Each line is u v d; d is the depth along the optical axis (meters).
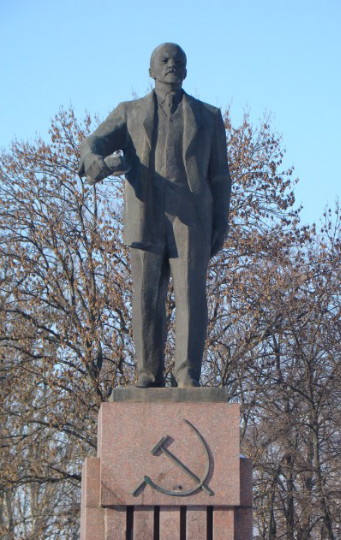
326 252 22.92
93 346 21.02
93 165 7.71
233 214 22.34
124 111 8.30
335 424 22.00
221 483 7.33
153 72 8.33
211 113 8.38
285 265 22.25
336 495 21.39
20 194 22.23
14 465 20.39
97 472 7.44
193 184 8.14
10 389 20.95
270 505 21.23
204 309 8.07
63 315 21.62
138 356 8.05
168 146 8.14
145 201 8.09
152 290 8.09
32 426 22.22
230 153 22.89
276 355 22.12
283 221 22.91
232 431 7.41
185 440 7.39
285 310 21.70
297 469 21.89
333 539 20.81
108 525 7.27
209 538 7.31
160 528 7.27
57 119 22.94
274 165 23.00
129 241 8.09
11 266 21.47
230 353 21.78
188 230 8.09
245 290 21.44
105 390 21.14
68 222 22.20
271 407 22.56
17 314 21.72
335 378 22.17
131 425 7.40
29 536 20.77
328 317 22.84
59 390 20.89
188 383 7.87
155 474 7.33
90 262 21.48
